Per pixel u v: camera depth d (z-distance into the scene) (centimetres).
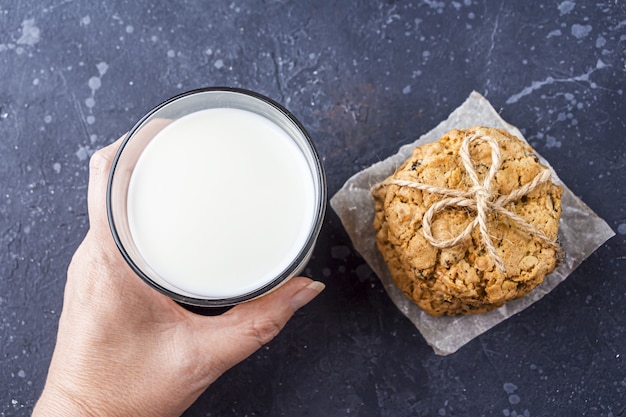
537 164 37
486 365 43
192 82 44
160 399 38
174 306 38
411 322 43
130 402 38
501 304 39
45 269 44
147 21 44
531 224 37
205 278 33
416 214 37
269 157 33
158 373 38
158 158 33
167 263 33
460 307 40
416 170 37
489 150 37
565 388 42
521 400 43
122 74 44
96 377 38
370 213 42
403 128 44
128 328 38
